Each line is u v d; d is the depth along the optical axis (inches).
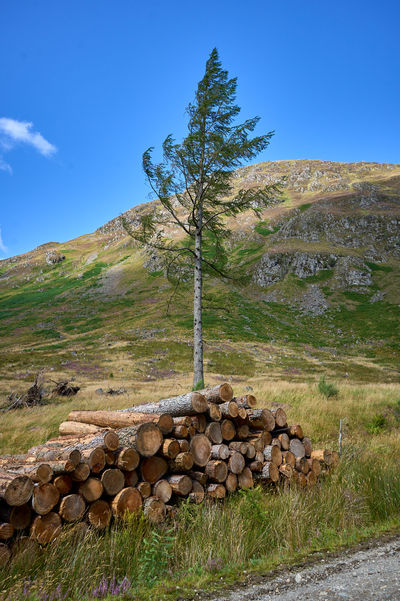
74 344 2230.6
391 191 5644.7
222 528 163.8
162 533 157.1
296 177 7401.6
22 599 115.1
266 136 569.6
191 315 2765.7
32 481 144.5
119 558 144.6
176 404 212.2
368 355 2178.9
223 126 627.2
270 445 234.8
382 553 147.2
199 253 636.1
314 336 2568.9
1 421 534.3
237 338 2316.7
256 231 5000.0
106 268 5073.8
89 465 161.0
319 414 493.4
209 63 623.2
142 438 178.1
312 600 112.7
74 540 146.9
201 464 198.2
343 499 205.8
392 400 602.2
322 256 3878.0
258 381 1441.9
